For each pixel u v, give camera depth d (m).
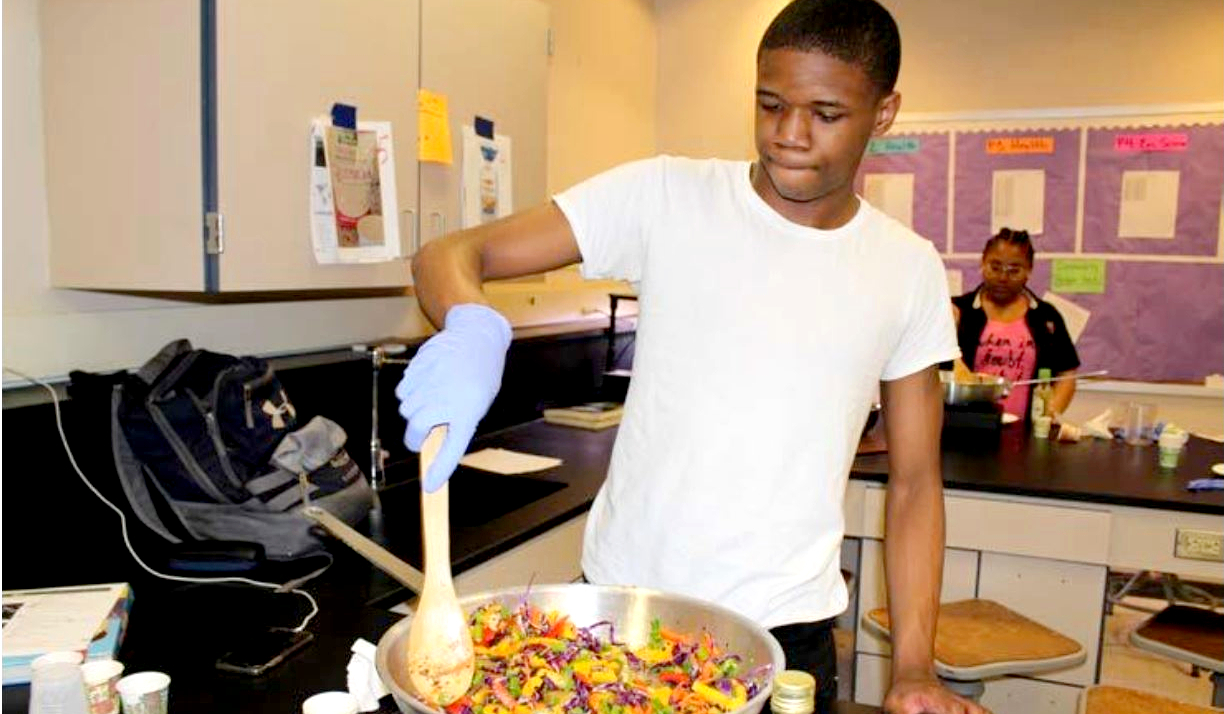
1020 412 3.64
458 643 0.88
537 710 0.91
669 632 1.06
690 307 1.21
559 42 3.42
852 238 1.22
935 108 4.07
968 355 3.75
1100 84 3.87
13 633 1.24
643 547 1.25
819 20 1.03
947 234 4.12
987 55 3.99
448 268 1.02
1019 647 2.17
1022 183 4.00
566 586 1.10
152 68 1.61
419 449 0.85
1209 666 2.30
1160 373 3.94
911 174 4.12
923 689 1.13
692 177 1.24
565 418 3.16
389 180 1.95
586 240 1.19
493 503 2.45
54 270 1.74
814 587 1.25
